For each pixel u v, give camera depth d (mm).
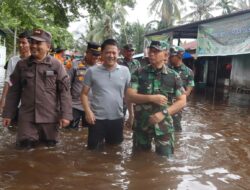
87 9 6531
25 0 6027
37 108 2162
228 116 4234
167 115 2088
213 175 1907
